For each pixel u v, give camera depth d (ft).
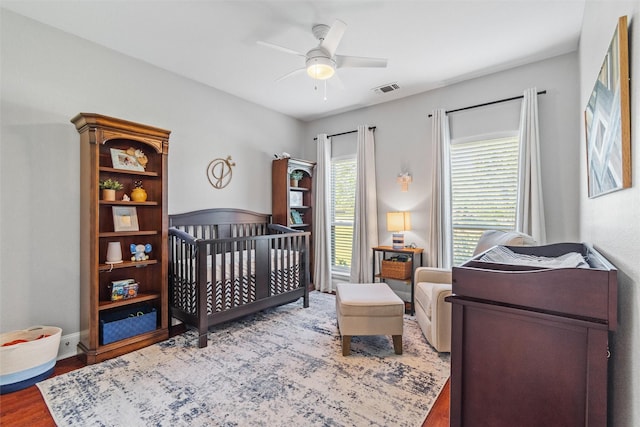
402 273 12.10
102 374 7.34
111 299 8.68
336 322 10.75
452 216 12.09
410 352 8.42
